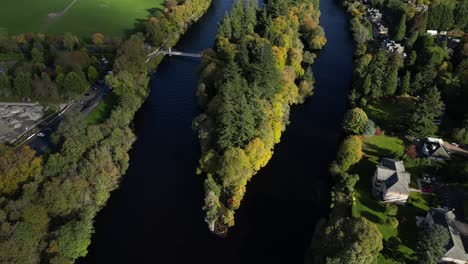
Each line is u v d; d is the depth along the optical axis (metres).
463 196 129.75
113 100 180.25
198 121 156.38
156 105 186.12
